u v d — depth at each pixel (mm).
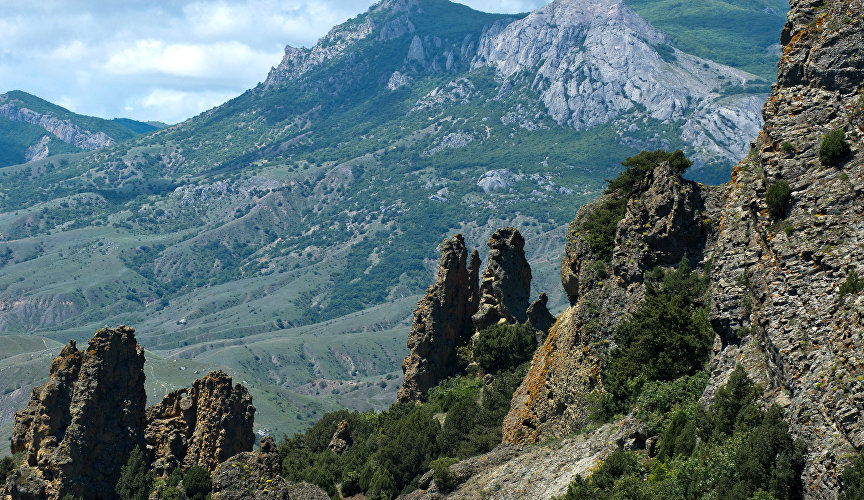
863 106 41094
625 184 69938
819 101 42750
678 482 40438
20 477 76500
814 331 36688
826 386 34812
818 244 38562
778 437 35469
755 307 40906
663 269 60969
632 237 62719
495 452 64625
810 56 43688
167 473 78312
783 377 37562
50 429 77750
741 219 45844
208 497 74250
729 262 45094
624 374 57875
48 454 76750
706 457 39562
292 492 59906
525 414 66750
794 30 45750
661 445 45438
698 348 54125
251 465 57625
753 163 47406
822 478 33281
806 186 40688
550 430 64562
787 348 37250
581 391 62375
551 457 58406
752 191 44562
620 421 54625
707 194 61281
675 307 55844
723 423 40188
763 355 40719
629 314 61906
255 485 56781
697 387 48969
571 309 68562
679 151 64188
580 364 62969
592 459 53312
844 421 33438
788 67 44344
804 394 35531
